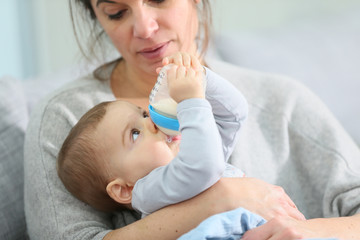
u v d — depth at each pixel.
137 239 1.14
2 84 1.81
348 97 2.51
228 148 1.27
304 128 1.53
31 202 1.35
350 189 1.38
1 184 1.57
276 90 1.58
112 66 1.59
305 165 1.51
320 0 3.21
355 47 2.66
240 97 1.22
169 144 1.21
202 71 1.16
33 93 1.93
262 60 2.55
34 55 2.87
